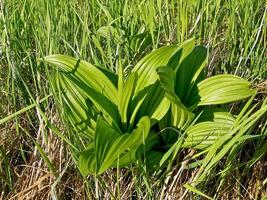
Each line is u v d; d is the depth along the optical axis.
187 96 0.86
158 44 1.02
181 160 0.86
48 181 0.85
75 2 1.10
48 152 0.86
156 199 0.83
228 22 1.02
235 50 1.00
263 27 0.96
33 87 0.98
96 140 0.73
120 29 1.01
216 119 0.84
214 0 1.06
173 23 1.06
